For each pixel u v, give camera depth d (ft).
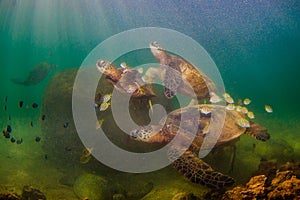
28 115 17.08
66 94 10.05
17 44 69.46
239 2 59.41
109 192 7.85
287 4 50.11
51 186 8.56
